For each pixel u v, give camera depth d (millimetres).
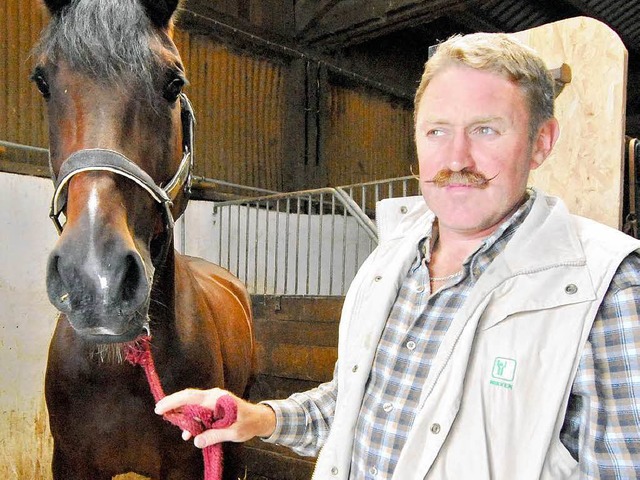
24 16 2998
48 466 2566
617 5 5137
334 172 4805
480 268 689
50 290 848
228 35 4035
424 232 792
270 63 4375
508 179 662
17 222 2465
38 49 1028
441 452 625
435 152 684
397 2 3975
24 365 2484
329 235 4223
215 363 1335
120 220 883
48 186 2568
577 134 1072
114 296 828
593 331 597
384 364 731
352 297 850
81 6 962
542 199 708
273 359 2682
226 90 4070
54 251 838
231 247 3625
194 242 3475
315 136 4586
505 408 607
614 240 635
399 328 739
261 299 2779
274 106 4402
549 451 600
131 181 939
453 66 670
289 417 845
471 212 676
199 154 3900
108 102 938
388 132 5320
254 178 4246
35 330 2520
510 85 649
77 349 1158
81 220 854
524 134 661
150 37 1003
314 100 4582
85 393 1171
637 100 6312
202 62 3916
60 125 956
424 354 692
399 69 5406
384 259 829
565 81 1070
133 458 1247
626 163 1188
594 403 573
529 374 607
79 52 933
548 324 617
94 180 893
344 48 4871
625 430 555
